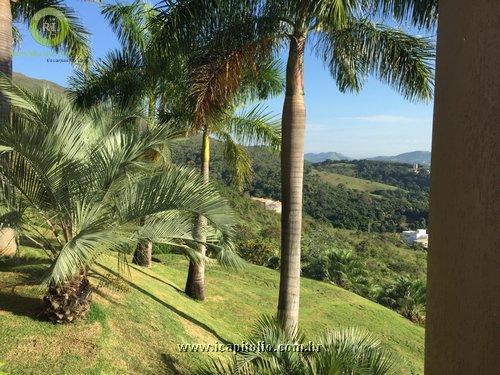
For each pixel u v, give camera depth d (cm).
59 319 522
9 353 454
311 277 1922
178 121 936
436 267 142
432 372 141
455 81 135
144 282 916
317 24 679
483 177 120
